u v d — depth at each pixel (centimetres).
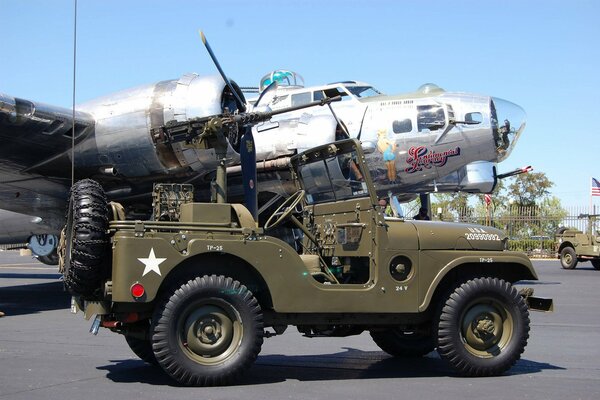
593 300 1477
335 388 582
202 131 700
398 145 1548
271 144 1443
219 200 692
